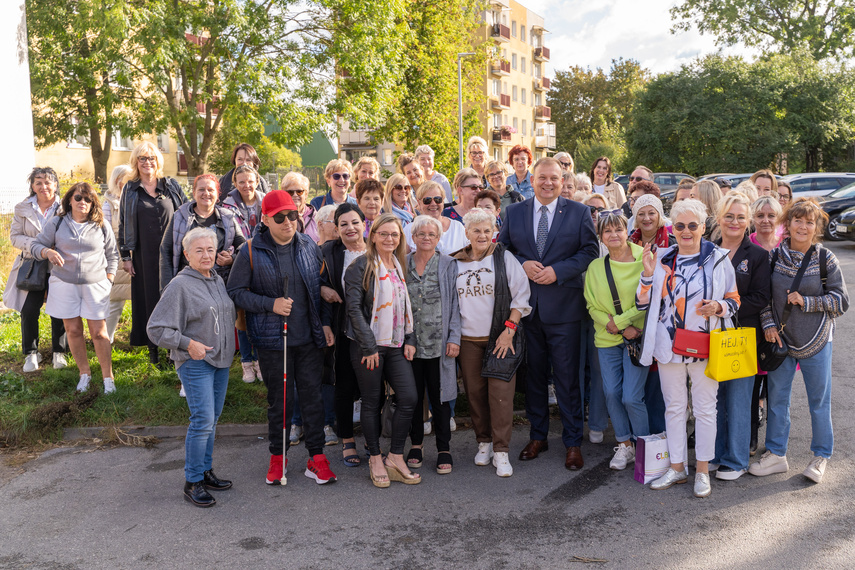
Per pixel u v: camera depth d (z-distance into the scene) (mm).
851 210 16328
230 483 4508
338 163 6391
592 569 3410
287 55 23062
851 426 5297
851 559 3426
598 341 4809
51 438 5340
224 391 4473
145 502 4277
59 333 6590
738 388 4414
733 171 32875
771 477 4496
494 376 4637
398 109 28500
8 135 14148
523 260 4977
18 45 14500
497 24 53156
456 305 4719
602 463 4875
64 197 5953
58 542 3764
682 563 3443
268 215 4418
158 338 4094
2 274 10000
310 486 4523
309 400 4582
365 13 23094
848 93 32969
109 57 20750
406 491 4430
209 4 21266
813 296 4289
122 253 6438
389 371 4578
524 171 7980
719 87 33812
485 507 4160
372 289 4445
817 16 36688
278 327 4469
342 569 3453
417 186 7203
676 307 4301
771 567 3373
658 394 5012
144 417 5609
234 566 3490
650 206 4848
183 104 23203
